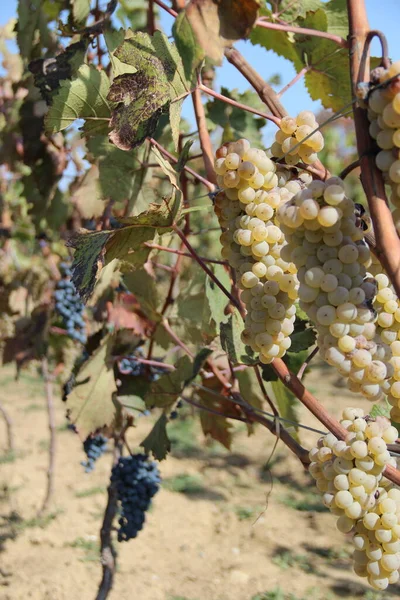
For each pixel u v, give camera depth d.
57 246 2.57
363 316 0.60
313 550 3.19
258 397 1.48
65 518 3.35
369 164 0.57
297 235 0.62
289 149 0.68
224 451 4.69
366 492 0.65
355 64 0.60
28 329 2.29
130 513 1.53
